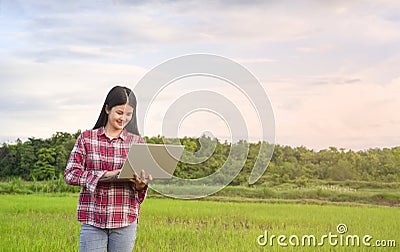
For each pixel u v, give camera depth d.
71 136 21.94
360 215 11.38
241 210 12.08
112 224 3.64
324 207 13.10
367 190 18.16
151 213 11.20
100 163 3.68
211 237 7.99
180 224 9.50
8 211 11.49
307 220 10.43
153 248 7.07
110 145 3.71
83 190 3.70
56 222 9.53
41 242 7.04
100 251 3.67
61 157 21.05
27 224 8.92
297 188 18.42
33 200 14.10
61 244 7.04
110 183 3.67
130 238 3.74
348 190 17.89
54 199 14.55
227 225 9.74
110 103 3.67
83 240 3.66
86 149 3.69
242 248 7.16
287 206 13.23
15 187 18.62
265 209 12.41
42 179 20.75
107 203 3.65
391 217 11.10
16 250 6.59
